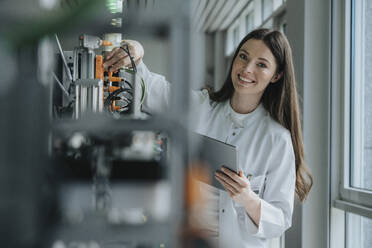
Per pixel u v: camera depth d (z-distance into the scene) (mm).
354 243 2498
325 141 2541
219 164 1445
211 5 5898
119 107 1411
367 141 2408
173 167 478
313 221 2525
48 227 443
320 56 2553
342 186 2486
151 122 474
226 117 1884
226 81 1921
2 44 423
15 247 427
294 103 1825
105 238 451
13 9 421
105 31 478
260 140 1810
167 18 472
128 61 1414
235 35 7449
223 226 1675
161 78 1831
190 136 480
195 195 483
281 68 1777
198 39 476
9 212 426
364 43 2467
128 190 534
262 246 1768
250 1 5738
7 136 425
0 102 423
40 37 427
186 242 470
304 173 1939
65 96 1384
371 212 2080
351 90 2496
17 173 428
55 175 489
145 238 459
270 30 1744
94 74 1255
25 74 432
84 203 502
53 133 462
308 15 2555
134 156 604
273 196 1773
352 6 2484
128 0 618
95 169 560
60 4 426
